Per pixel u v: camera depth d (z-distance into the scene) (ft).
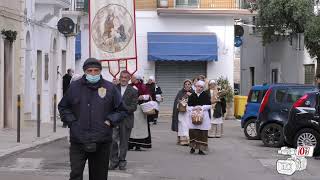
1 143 59.82
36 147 59.57
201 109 58.13
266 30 110.73
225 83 117.80
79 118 29.60
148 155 56.59
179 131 66.49
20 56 81.76
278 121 65.51
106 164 30.40
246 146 66.59
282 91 66.33
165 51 118.42
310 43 90.07
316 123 57.88
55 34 101.91
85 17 122.72
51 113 100.63
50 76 99.50
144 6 121.90
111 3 60.03
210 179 43.24
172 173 45.73
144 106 58.44
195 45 119.34
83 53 124.67
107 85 30.04
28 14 85.46
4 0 74.43
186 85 66.85
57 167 46.88
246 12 121.80
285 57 124.16
